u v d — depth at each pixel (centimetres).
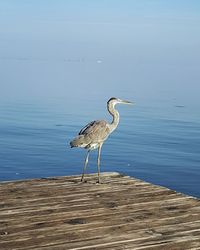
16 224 668
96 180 948
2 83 8638
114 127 995
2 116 4041
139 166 2291
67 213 721
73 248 584
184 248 589
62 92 6838
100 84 9069
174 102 5559
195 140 3023
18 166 2247
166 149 2725
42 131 3262
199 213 733
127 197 819
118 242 605
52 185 899
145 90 7431
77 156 2503
